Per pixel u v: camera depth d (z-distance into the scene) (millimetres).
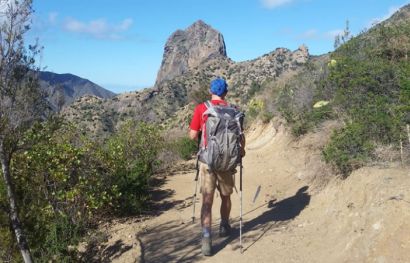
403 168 5668
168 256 5828
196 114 5617
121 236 6824
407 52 8781
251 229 6336
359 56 9406
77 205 7254
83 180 7516
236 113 5504
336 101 8430
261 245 5730
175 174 10984
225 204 6035
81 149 8031
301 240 5641
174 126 22672
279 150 10664
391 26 9977
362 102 7707
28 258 5312
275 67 72562
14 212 5250
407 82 7047
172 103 71250
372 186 5480
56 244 6285
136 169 8703
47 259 6066
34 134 5227
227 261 5457
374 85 7703
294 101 11570
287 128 11086
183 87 87250
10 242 5855
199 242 6160
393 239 4590
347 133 6652
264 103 15391
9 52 4816
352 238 5023
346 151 6422
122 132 11023
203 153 5516
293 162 9250
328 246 5246
